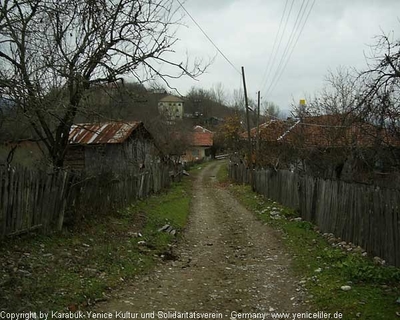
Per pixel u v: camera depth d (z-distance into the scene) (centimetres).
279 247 1059
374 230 845
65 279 651
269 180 2091
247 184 3106
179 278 770
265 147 2717
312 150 1816
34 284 601
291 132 2172
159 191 2458
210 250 1047
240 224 1451
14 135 1115
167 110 4338
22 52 820
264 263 894
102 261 798
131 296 641
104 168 1347
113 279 706
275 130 2714
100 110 1070
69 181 998
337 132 1568
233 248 1071
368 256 857
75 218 1028
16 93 674
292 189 1605
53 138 1079
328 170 1792
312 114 2181
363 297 598
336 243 1014
